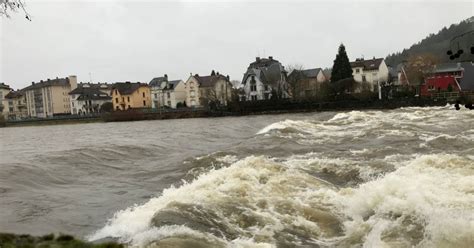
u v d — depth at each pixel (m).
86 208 12.35
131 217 10.41
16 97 154.25
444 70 77.69
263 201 10.24
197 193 10.84
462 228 7.37
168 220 8.84
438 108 48.50
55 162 20.27
